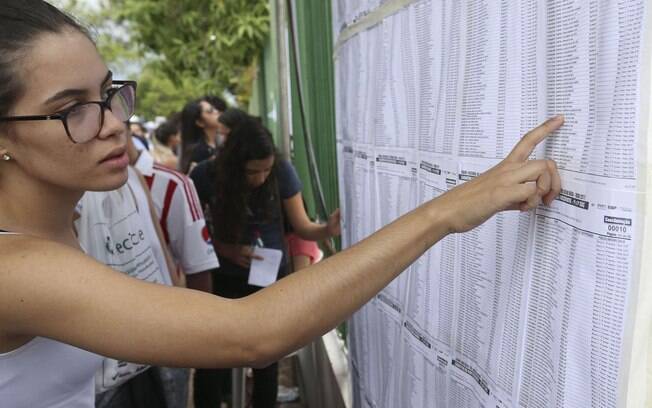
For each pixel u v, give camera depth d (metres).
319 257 3.08
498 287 0.84
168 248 2.05
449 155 0.96
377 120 1.35
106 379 1.48
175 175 2.05
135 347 0.73
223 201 2.55
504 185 0.71
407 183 1.18
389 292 1.35
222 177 2.54
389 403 1.39
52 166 0.86
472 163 0.88
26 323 0.75
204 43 6.21
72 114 0.83
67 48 0.82
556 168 0.68
